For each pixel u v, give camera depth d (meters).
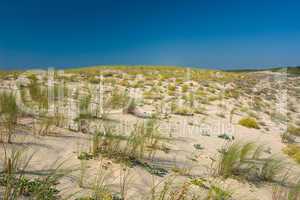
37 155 4.24
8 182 2.83
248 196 4.24
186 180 4.31
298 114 17.53
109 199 3.14
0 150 4.12
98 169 4.10
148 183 3.96
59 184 3.40
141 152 4.95
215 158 5.90
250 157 6.30
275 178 5.31
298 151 7.71
